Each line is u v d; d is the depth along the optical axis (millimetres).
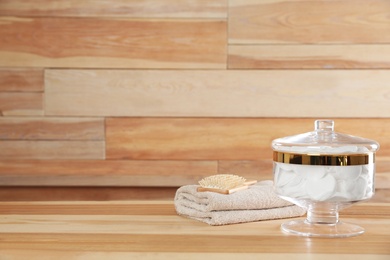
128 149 1960
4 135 1958
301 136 1176
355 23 1922
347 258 987
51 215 1287
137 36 1939
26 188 1969
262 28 1932
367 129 1939
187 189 1286
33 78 1947
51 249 1025
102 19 1938
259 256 992
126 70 1945
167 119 1951
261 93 1939
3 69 1944
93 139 1959
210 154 1953
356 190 1100
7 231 1144
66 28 1938
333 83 1934
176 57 1940
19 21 1938
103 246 1043
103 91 1948
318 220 1193
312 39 1928
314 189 1098
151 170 1964
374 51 1927
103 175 1964
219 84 1941
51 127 1958
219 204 1199
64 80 1946
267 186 1334
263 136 1948
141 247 1038
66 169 1965
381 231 1155
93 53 1943
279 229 1172
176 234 1127
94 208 1366
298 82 1936
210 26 1934
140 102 1949
